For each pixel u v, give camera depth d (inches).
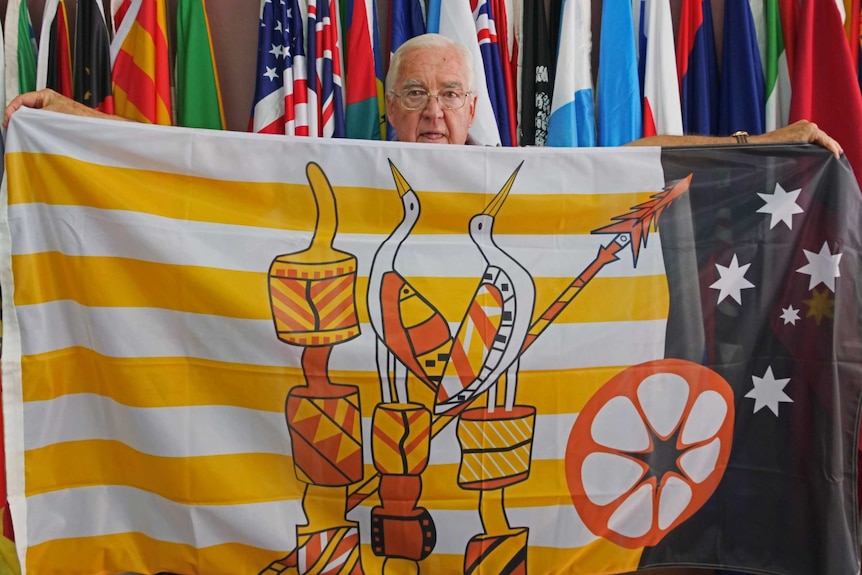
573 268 68.6
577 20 92.9
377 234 67.5
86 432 63.2
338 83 89.4
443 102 80.7
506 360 67.1
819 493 67.9
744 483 69.1
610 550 67.3
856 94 90.1
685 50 95.3
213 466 63.0
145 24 85.0
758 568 68.5
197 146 65.2
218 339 64.1
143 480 63.1
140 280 63.3
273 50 89.0
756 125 92.1
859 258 69.4
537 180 69.0
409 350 66.1
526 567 66.2
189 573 62.8
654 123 93.2
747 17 93.7
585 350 67.9
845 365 68.6
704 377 68.9
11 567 73.2
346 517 64.7
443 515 65.4
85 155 62.7
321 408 65.0
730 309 69.6
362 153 67.6
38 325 61.9
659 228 69.6
